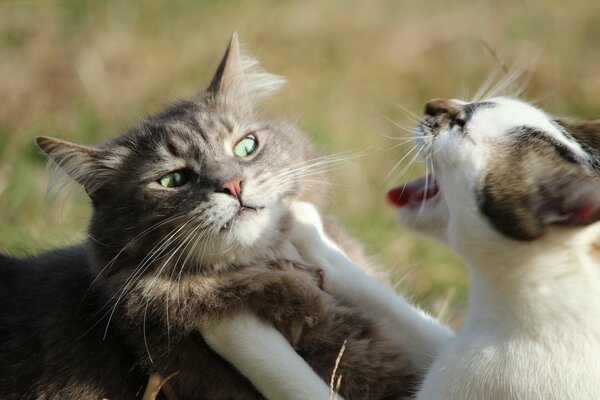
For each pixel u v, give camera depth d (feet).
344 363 19.47
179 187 20.77
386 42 41.70
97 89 36.70
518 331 16.84
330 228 23.25
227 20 41.22
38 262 22.22
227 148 21.40
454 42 41.57
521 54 39.78
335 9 43.45
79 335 20.07
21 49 38.22
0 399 19.97
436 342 20.35
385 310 20.61
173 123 21.65
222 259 20.40
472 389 16.89
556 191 16.11
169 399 19.61
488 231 16.69
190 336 19.51
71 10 40.24
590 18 43.06
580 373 16.30
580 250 16.57
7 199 30.78
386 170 34.30
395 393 19.79
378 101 38.78
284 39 41.32
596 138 17.39
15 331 20.61
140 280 20.04
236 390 19.34
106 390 19.72
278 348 18.98
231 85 23.61
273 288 19.72
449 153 17.43
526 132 17.12
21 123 35.40
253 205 20.45
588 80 39.17
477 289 17.72
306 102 37.88
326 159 23.22
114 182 21.16
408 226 19.60
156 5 41.37
